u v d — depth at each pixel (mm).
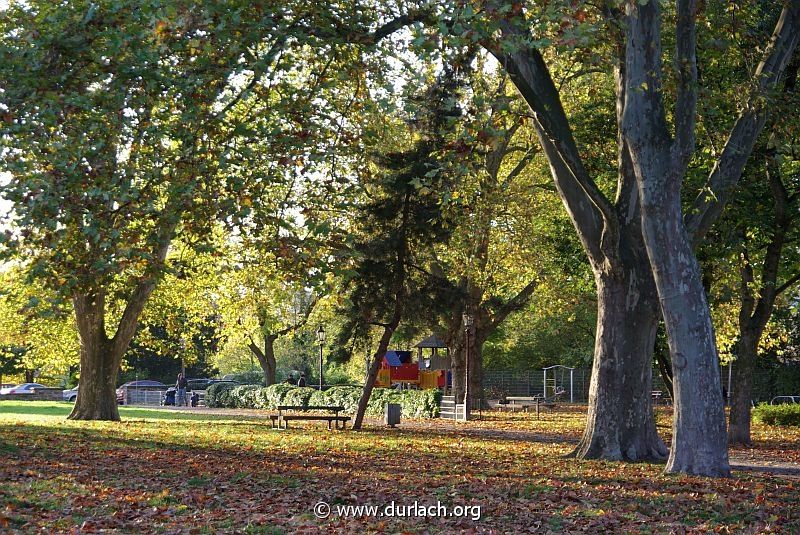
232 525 9891
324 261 15828
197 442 21484
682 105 14961
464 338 41562
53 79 14078
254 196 15312
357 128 17453
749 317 25156
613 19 15820
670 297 15070
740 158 17391
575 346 59469
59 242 14562
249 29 14617
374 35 16547
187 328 42562
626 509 11734
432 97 18906
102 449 18516
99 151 14367
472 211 28500
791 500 12891
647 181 15078
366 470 15828
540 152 34406
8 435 20906
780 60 17125
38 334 37906
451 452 20094
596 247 18469
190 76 14672
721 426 15133
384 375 55125
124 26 14297
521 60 16859
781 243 24438
